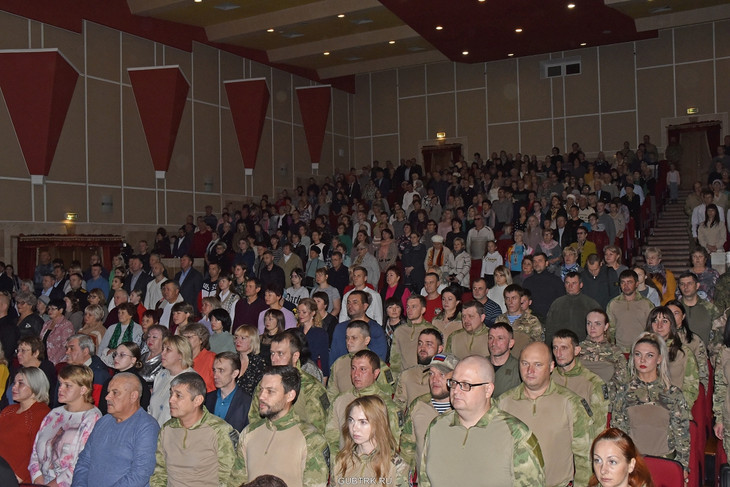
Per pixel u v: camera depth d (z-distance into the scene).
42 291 12.30
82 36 15.46
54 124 14.32
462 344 6.12
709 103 19.86
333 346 6.61
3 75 13.70
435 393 4.18
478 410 3.38
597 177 16.11
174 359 5.26
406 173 20.58
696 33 20.06
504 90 22.56
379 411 3.68
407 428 4.34
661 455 4.47
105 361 7.38
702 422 5.45
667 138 20.34
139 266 11.37
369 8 16.80
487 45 19.83
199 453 4.18
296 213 16.66
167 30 17.52
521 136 22.31
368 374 4.61
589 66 21.44
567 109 21.72
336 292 9.16
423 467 3.55
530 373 4.18
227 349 7.04
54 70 13.73
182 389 4.18
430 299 8.09
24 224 14.16
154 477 4.30
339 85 23.86
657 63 20.55
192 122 18.36
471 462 3.32
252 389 5.58
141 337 7.61
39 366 6.26
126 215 16.38
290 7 17.44
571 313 6.91
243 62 20.22
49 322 8.62
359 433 3.64
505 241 13.45
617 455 3.28
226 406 5.03
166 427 4.32
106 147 15.96
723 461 5.28
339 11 17.00
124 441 4.30
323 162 23.08
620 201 14.54
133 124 16.67
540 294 8.20
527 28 18.03
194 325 6.15
